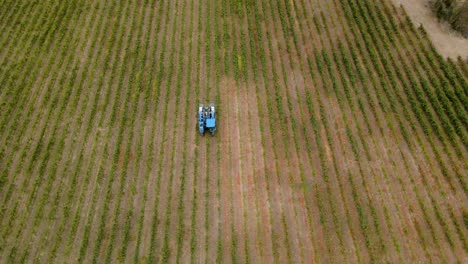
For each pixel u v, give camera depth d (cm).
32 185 2647
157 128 2939
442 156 2730
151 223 2473
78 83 3212
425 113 2947
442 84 3094
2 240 2414
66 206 2527
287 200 2561
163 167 2730
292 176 2662
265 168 2695
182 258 2342
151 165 2733
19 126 2970
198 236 2427
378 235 2391
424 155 2733
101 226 2439
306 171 2688
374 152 2767
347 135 2852
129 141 2827
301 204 2542
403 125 2869
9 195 2594
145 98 3080
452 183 2588
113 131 2919
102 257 2350
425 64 3203
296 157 2756
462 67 3206
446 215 2470
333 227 2442
